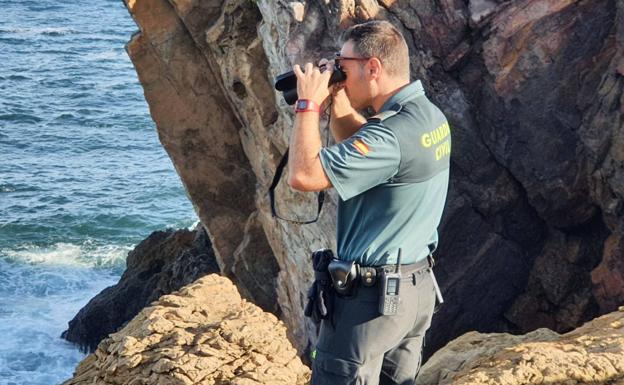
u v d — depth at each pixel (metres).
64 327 26.17
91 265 32.34
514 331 15.37
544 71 13.99
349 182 4.26
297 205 15.87
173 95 18.03
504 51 14.05
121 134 51.78
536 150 14.31
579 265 14.87
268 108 16.08
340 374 4.56
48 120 54.06
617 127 13.62
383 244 4.46
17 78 65.06
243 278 18.72
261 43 15.72
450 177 14.68
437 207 4.56
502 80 14.14
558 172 14.34
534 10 13.86
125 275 25.05
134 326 6.38
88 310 24.36
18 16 91.81
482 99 14.39
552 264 14.98
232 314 6.50
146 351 6.04
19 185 41.38
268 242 18.39
